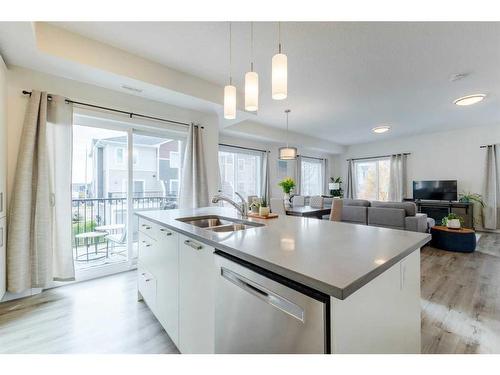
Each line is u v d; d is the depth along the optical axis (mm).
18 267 2182
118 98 2934
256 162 6477
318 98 3715
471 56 2477
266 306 884
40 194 2305
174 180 3816
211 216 2174
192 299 1353
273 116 4758
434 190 6000
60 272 2461
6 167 2203
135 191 3379
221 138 5484
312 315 726
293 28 2037
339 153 8250
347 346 754
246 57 2527
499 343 1587
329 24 1980
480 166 5547
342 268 797
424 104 3986
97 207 3195
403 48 2334
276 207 3926
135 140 3379
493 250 3828
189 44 2305
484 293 2338
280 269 818
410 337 1162
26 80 2338
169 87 2795
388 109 4258
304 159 7676
